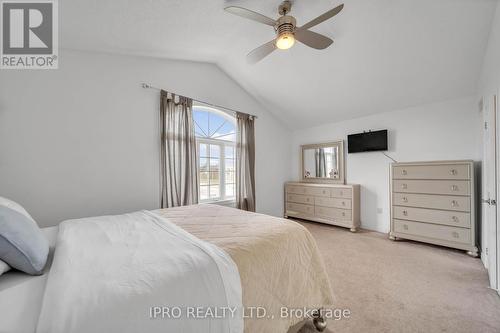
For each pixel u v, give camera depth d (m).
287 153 4.79
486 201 2.14
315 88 3.39
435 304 1.70
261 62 3.12
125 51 2.53
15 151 2.07
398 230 3.08
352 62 2.71
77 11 1.71
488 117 2.14
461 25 1.99
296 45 2.64
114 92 2.57
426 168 2.83
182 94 3.12
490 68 2.04
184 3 1.79
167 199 2.85
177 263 0.95
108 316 0.67
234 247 1.14
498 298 1.76
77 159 2.35
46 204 2.20
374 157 3.66
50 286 0.77
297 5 1.98
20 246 0.90
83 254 1.05
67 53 2.30
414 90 2.94
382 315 1.58
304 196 4.25
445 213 2.69
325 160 4.29
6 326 0.61
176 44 2.53
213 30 2.30
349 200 3.62
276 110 4.31
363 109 3.59
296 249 1.37
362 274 2.18
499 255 1.77
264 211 4.30
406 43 2.29
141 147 2.74
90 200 2.41
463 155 2.86
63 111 2.28
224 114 3.72
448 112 2.98
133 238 1.30
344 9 2.02
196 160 3.14
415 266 2.33
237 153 3.72
